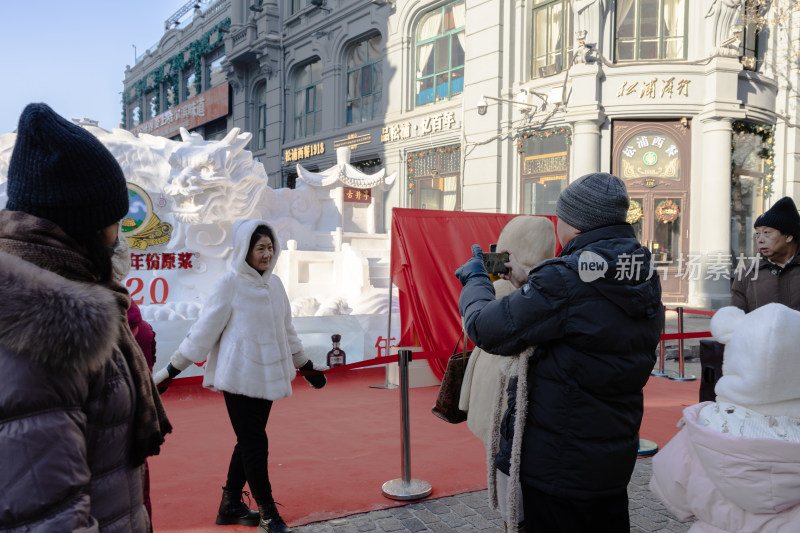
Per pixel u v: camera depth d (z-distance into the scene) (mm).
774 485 1533
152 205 6516
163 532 2803
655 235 12156
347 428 4512
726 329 1808
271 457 3854
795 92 12539
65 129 990
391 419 4770
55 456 874
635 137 12211
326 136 18484
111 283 1126
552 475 1627
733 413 1691
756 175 12547
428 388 5902
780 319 1640
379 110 17266
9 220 990
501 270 2020
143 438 1141
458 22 15078
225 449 4008
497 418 1861
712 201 11750
